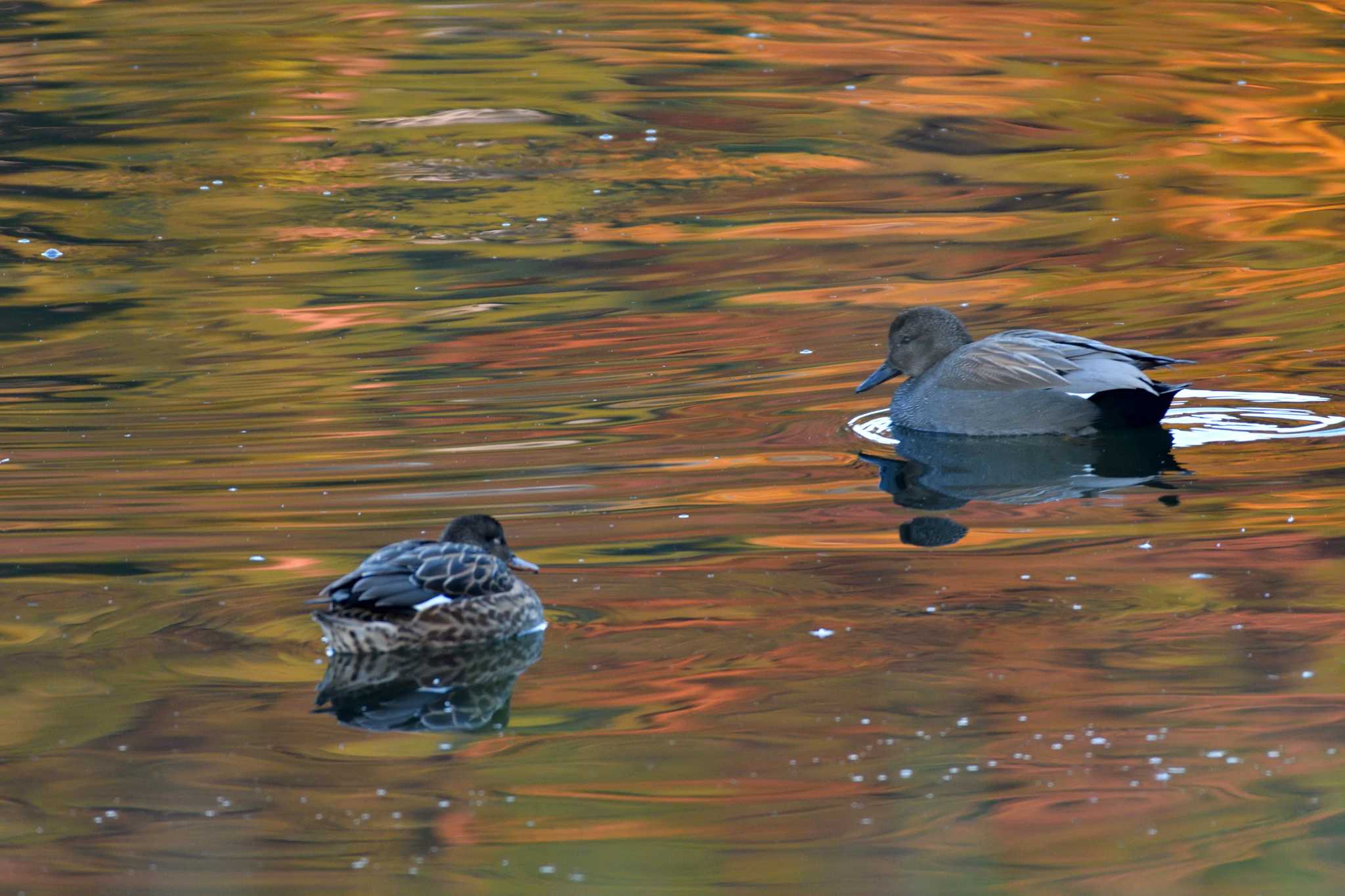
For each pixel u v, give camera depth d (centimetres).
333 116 3412
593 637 1212
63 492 1565
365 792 994
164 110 3453
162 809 977
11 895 885
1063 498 1512
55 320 2223
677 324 2152
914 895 880
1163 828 941
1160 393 1662
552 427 1761
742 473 1603
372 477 1602
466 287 2353
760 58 3844
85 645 1202
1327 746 1027
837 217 2667
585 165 3048
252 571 1346
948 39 4000
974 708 1087
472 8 4372
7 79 3681
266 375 1977
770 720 1077
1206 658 1155
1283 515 1442
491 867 910
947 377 1741
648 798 984
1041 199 2733
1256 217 2578
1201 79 3562
